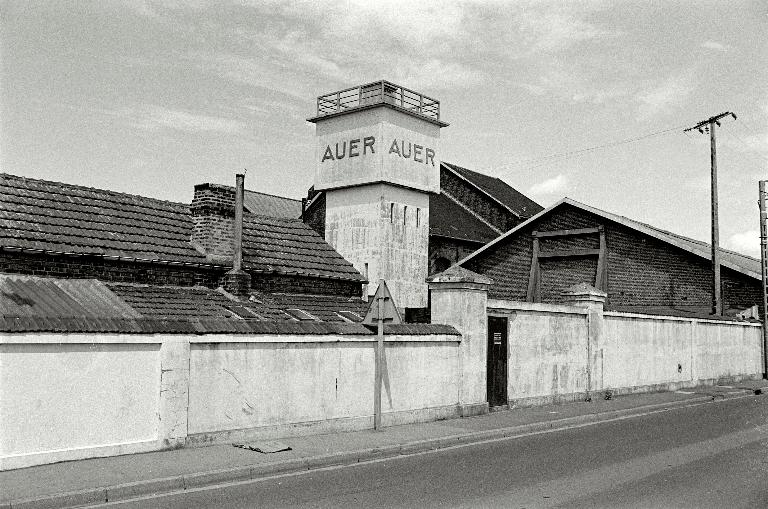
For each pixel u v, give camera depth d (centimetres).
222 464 1015
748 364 2895
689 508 825
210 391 1166
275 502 847
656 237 3038
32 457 968
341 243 2969
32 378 977
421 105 3056
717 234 2914
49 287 1270
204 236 1809
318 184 3055
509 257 3503
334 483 958
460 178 4916
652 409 1898
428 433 1352
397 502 849
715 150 3052
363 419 1392
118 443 1057
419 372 1520
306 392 1302
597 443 1315
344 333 1364
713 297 2862
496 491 910
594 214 3222
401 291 2919
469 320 1638
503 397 1739
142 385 1089
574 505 838
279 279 2003
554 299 3344
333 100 3061
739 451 1220
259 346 1234
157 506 827
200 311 1466
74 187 1762
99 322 1050
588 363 2045
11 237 1424
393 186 2928
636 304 3081
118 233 1664
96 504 837
